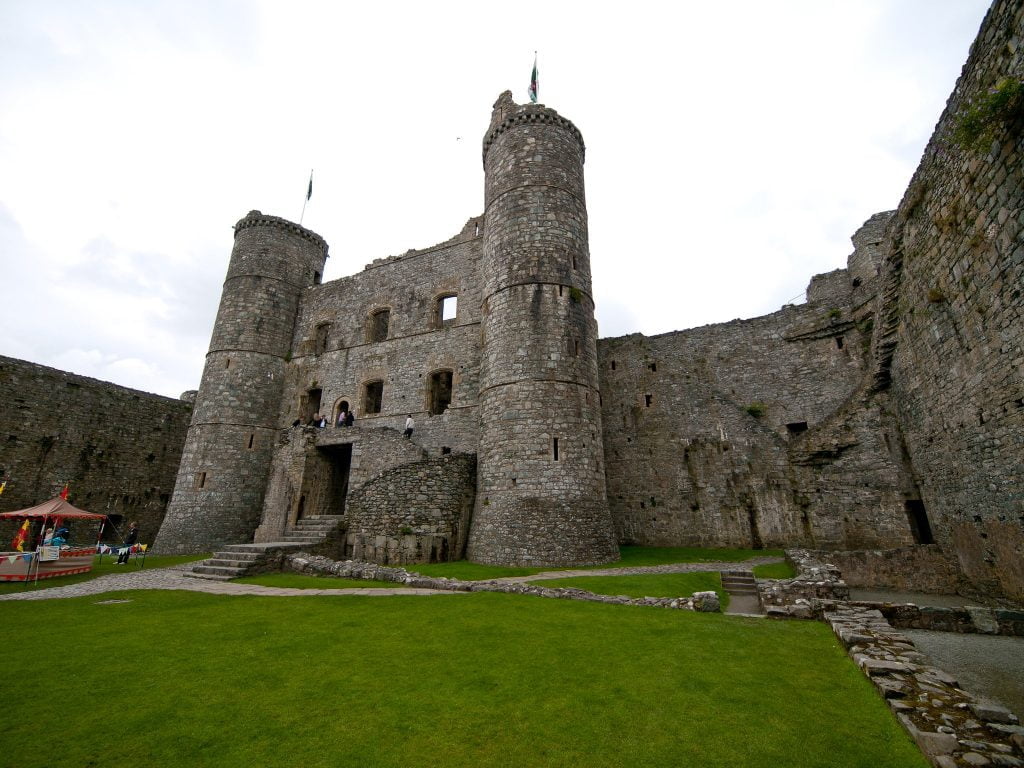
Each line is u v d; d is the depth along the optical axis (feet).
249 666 20.68
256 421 96.12
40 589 42.47
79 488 94.07
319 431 82.89
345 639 24.56
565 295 67.41
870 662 19.43
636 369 89.35
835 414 67.15
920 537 57.98
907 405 51.75
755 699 17.19
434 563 56.59
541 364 63.41
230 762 13.09
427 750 13.79
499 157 77.66
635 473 83.30
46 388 91.97
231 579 46.34
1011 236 27.94
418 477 62.08
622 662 21.06
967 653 24.31
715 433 79.10
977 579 40.09
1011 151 27.07
